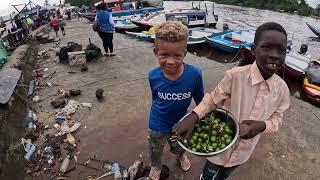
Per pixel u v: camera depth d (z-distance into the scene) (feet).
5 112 17.11
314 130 15.30
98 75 24.43
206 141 7.09
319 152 13.46
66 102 18.98
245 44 41.91
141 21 59.41
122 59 29.14
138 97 19.53
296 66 35.68
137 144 14.25
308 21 100.27
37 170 12.59
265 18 102.42
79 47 28.96
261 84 6.82
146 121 16.40
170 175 11.84
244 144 7.73
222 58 45.80
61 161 13.10
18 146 14.20
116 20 66.95
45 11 94.53
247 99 7.09
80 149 13.92
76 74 24.95
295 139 14.42
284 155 13.20
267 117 7.29
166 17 58.59
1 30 50.44
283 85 7.05
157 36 7.48
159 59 7.70
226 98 7.40
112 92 20.51
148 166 11.91
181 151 10.44
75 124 15.92
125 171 11.97
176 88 8.54
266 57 6.01
